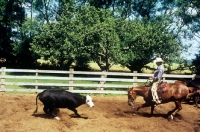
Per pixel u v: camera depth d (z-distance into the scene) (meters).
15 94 14.47
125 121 9.77
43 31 18.62
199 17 28.27
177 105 10.56
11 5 31.97
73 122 9.25
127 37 19.42
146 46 19.42
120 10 28.78
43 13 32.81
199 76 16.86
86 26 18.08
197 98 13.55
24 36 31.83
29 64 34.38
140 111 11.74
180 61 20.58
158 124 9.59
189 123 10.17
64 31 17.78
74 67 35.38
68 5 19.73
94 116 10.34
